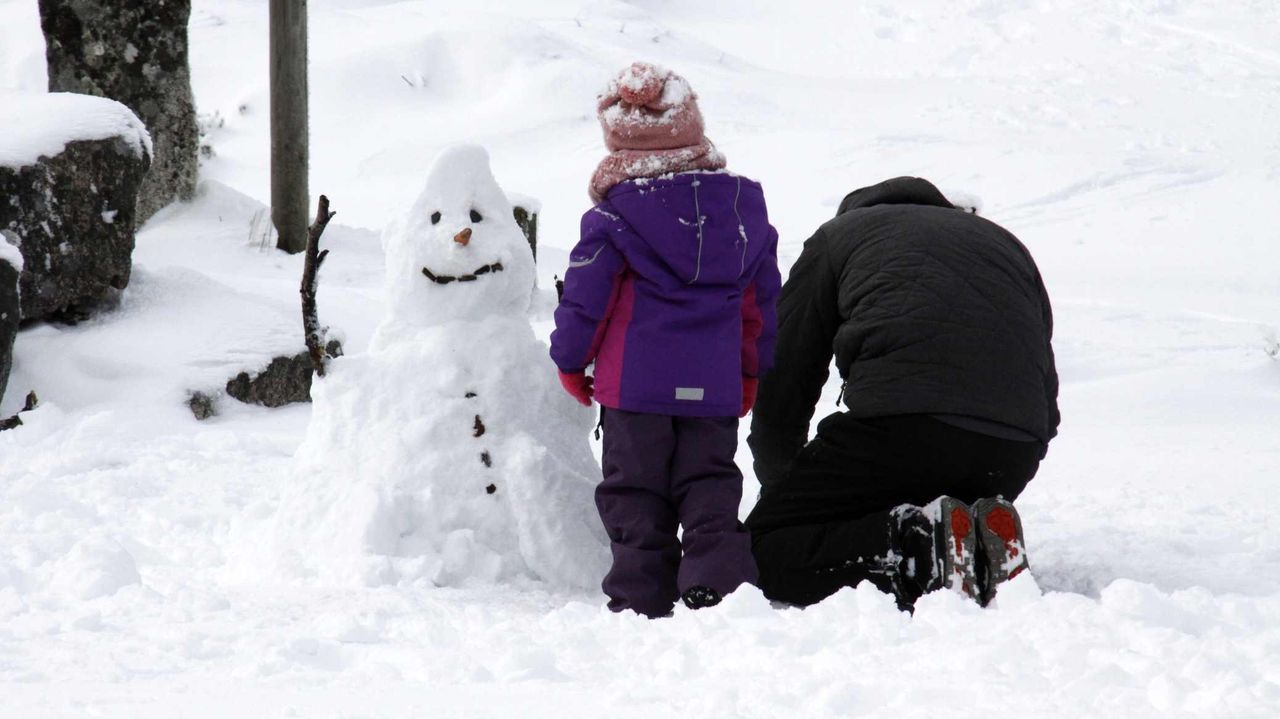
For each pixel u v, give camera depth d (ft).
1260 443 53.01
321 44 232.73
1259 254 120.16
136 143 61.41
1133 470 47.85
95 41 90.63
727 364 28.43
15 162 56.59
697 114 29.35
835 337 30.58
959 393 28.63
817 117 194.49
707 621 22.52
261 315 62.49
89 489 40.24
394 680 19.90
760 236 29.19
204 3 264.31
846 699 17.53
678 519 28.84
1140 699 17.35
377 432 31.04
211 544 34.50
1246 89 200.03
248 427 56.13
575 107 204.74
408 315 32.12
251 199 98.89
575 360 28.55
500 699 18.45
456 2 267.80
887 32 269.64
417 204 32.19
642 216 28.14
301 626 24.14
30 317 58.34
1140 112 189.37
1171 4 253.65
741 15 295.48
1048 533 36.63
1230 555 33.60
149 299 62.75
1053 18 257.96
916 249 30.14
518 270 32.42
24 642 22.24
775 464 33.47
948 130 182.39
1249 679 18.07
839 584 28.78
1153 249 123.75
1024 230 134.10
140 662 20.98
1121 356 82.43
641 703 18.17
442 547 29.96
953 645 20.31
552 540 30.01
